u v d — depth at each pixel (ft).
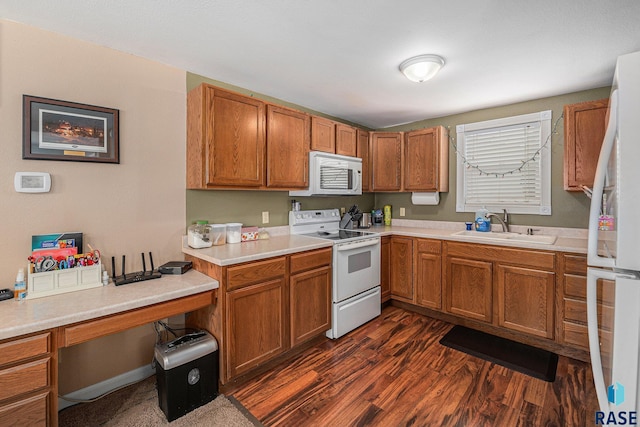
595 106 7.68
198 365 5.85
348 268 8.98
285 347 7.36
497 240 8.55
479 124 10.69
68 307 4.72
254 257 6.64
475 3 4.91
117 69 6.46
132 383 6.72
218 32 5.80
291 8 5.07
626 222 3.23
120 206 6.56
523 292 8.17
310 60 6.95
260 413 5.70
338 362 7.45
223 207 8.36
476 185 10.89
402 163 11.72
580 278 7.35
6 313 4.46
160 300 5.34
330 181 9.85
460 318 9.66
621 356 3.30
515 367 7.17
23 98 5.40
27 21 5.35
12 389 4.04
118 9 5.06
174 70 7.30
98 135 6.20
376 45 6.28
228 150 7.28
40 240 5.60
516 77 7.83
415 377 6.81
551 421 5.40
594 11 5.06
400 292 10.76
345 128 10.73
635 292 3.21
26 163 5.46
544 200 9.47
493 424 5.35
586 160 7.82
